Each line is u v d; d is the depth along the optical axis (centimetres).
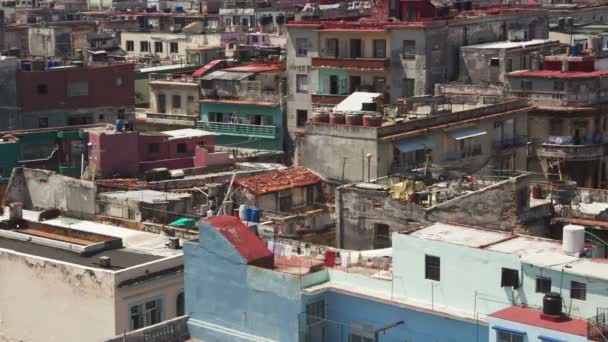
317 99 16575
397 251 7450
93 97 16200
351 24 16375
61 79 15962
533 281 6931
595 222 10081
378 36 16050
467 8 18512
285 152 16662
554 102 14788
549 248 7219
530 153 14762
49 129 13875
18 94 15712
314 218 11300
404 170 11669
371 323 7438
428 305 7281
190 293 7988
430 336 7206
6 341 9456
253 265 7712
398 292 7450
